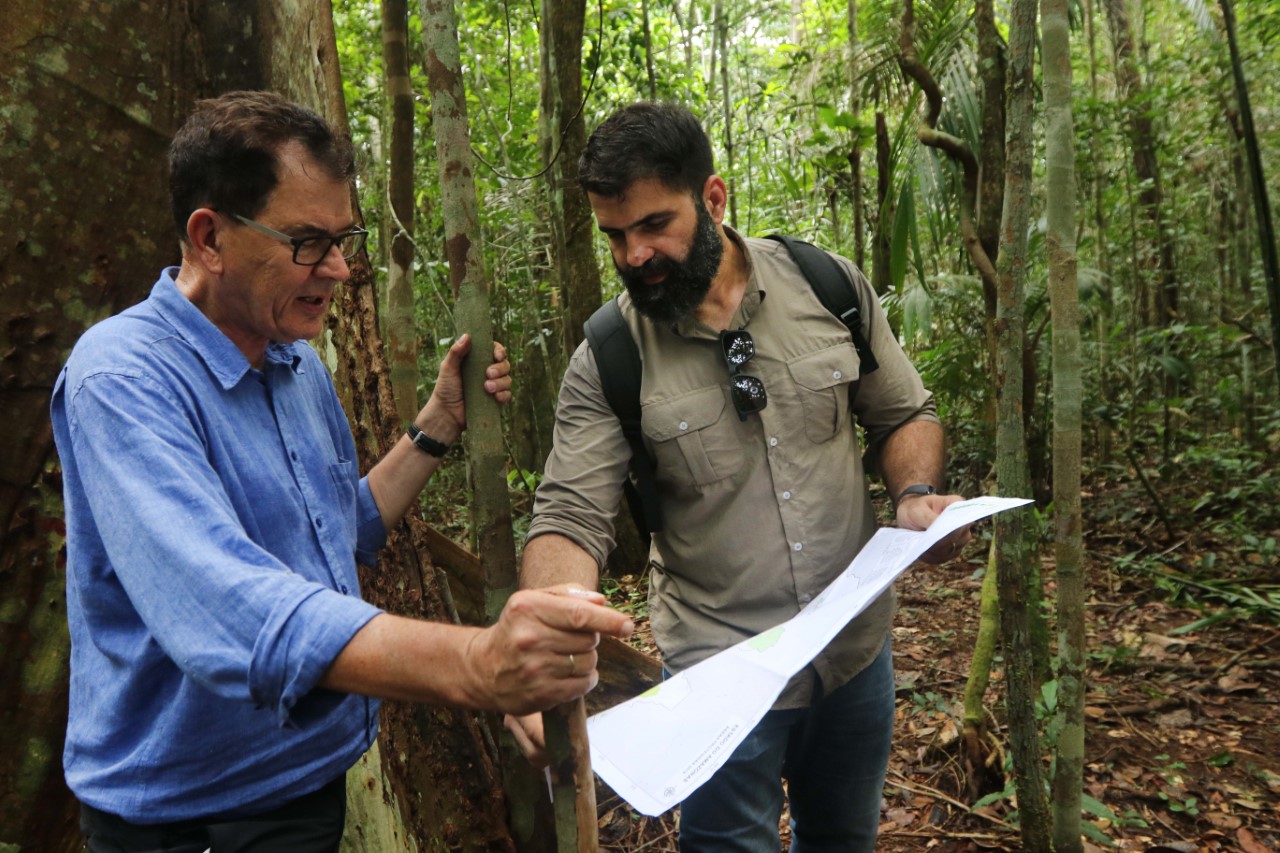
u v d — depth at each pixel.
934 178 4.08
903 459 1.92
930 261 7.45
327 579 1.31
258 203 1.17
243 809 1.22
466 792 2.14
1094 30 8.66
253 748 1.20
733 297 1.83
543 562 1.71
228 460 1.19
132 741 1.19
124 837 1.21
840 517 1.84
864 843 2.05
